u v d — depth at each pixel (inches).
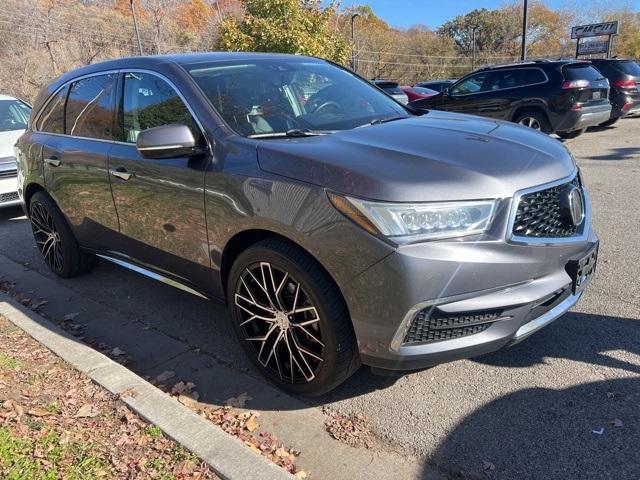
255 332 119.0
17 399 110.4
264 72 142.7
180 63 137.3
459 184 93.1
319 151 103.6
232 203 110.0
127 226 144.9
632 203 244.8
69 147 161.5
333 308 98.4
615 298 149.9
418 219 90.1
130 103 144.3
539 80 399.2
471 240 92.1
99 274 195.3
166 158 115.2
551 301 105.0
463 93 449.1
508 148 108.2
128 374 117.5
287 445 101.1
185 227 124.3
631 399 106.2
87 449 94.9
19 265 210.8
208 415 111.2
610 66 487.8
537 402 107.7
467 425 103.0
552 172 104.3
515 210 95.4
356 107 143.8
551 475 89.4
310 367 107.6
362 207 91.5
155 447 94.8
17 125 316.5
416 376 120.3
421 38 2225.6
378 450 98.3
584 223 112.4
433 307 91.7
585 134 483.2
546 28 2240.4
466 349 96.3
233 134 116.7
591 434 97.7
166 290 178.5
